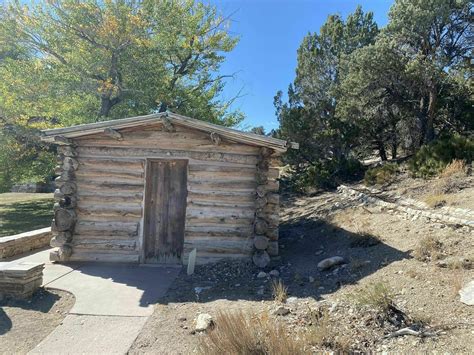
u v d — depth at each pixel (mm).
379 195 11586
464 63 15164
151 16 17531
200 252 7473
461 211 7590
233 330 3416
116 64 15961
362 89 16641
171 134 7734
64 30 16078
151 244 7691
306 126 18516
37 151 15750
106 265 7359
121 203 7676
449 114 16734
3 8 15445
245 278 6520
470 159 11484
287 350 3174
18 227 13000
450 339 3318
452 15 14789
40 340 4102
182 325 4398
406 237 6973
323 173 16984
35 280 5527
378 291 4180
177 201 7785
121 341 4016
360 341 3559
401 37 15508
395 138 18531
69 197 7539
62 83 14648
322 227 10125
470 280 4379
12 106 14180
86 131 7387
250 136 7246
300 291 5496
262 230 7320
